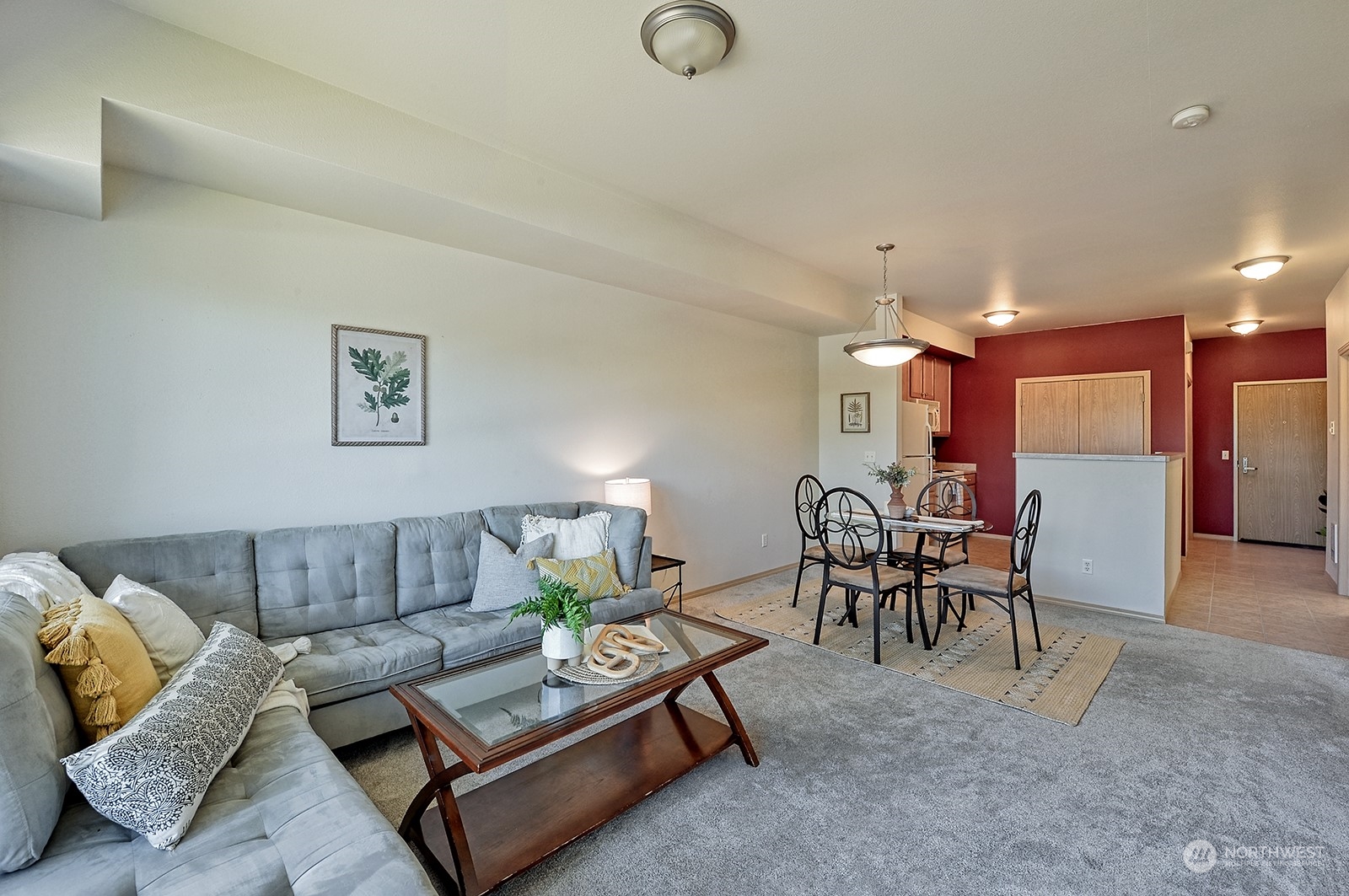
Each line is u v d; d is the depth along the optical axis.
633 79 2.23
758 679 3.13
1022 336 7.38
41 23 1.75
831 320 5.20
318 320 2.84
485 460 3.47
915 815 1.98
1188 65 2.12
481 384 3.44
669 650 2.26
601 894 1.65
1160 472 4.07
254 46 2.04
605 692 1.93
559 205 3.01
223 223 2.58
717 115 2.46
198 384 2.54
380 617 2.77
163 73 1.92
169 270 2.46
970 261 4.46
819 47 2.03
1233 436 7.30
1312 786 2.13
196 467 2.53
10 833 1.15
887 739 2.49
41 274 2.21
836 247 4.18
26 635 1.35
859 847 1.83
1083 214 3.51
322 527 2.76
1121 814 1.99
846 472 5.90
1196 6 1.82
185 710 1.44
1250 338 7.21
